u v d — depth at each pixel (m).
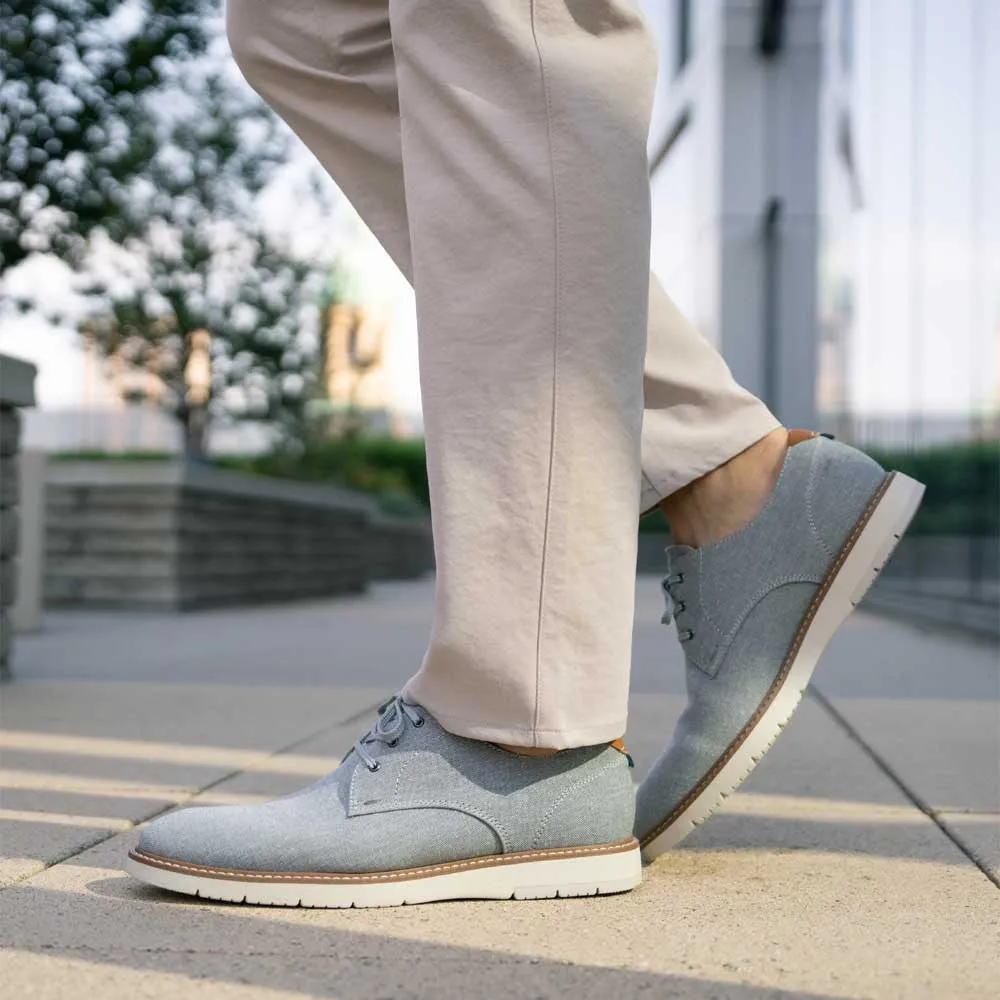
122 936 1.01
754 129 9.12
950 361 5.04
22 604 4.94
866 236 6.52
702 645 1.30
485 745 1.15
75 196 4.61
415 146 1.14
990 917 1.09
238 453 10.99
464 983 0.90
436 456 1.12
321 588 9.07
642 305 1.13
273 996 0.87
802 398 8.38
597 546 1.12
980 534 4.75
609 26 1.12
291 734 2.26
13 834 1.41
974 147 4.57
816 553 1.28
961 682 3.21
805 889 1.19
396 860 1.12
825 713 2.58
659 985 0.90
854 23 6.93
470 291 1.11
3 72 4.34
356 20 1.22
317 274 10.20
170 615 6.28
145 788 1.72
